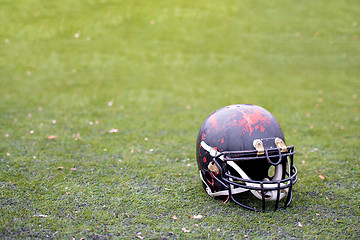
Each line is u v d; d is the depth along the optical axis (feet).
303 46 156.87
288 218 42.29
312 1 201.67
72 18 165.37
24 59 132.77
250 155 41.65
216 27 168.45
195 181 52.70
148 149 66.69
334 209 44.73
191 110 93.71
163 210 44.06
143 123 82.89
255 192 43.29
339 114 90.84
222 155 42.39
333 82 121.19
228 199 46.03
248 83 119.34
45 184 50.37
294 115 90.07
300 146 69.26
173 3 183.93
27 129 75.82
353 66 138.10
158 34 159.53
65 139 70.64
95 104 96.43
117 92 107.14
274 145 42.16
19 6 172.86
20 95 101.60
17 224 39.88
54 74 121.80
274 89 113.60
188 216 42.70
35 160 59.16
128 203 45.70
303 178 54.13
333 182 52.80
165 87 113.50
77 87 110.52
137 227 40.34
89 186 50.31
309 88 114.93
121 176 54.08
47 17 164.96
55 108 91.91
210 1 189.67
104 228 39.96
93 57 137.28
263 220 41.75
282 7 192.75
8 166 56.08
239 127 42.42
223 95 106.93
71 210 43.55
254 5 192.24
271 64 138.72
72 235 38.42
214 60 140.05
